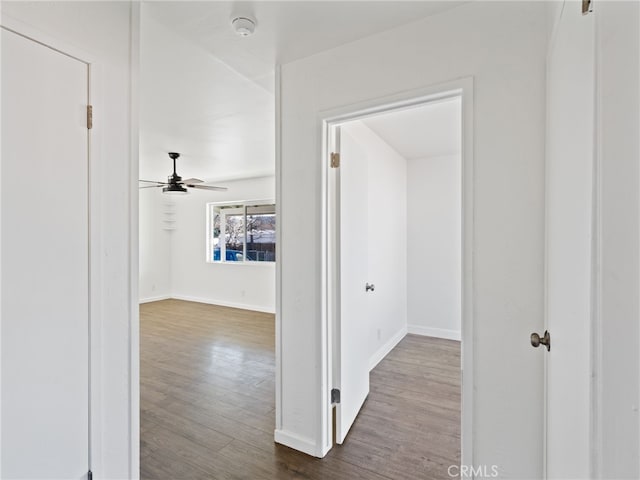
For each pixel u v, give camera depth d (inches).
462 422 58.5
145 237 261.7
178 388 111.3
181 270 275.3
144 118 117.0
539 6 52.5
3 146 41.4
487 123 56.2
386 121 117.3
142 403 100.9
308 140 75.7
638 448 18.5
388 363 133.3
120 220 54.4
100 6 51.9
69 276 47.8
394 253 157.3
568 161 35.5
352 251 89.6
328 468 71.5
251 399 103.4
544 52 51.9
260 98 99.8
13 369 42.4
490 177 55.9
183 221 273.7
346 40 68.8
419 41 62.3
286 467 71.9
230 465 72.7
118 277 54.0
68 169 47.8
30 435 43.9
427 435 83.7
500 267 55.2
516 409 54.0
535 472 52.7
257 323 200.8
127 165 55.3
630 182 19.0
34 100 44.3
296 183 77.7
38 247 44.6
